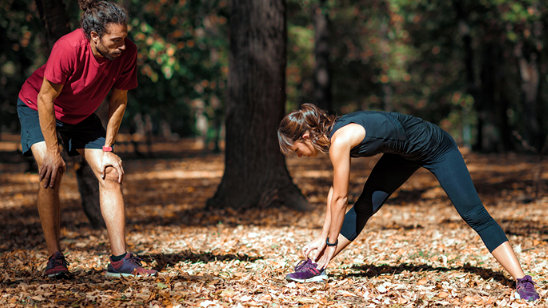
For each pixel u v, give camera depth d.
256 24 7.94
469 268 4.04
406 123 3.19
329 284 3.50
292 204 8.02
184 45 10.51
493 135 23.34
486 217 3.23
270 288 3.40
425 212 8.04
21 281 3.53
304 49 24.55
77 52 3.14
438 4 21.53
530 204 8.74
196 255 4.51
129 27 7.70
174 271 3.81
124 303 3.00
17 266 4.14
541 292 3.25
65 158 6.45
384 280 3.64
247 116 8.04
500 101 24.80
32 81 3.52
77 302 3.02
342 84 26.95
